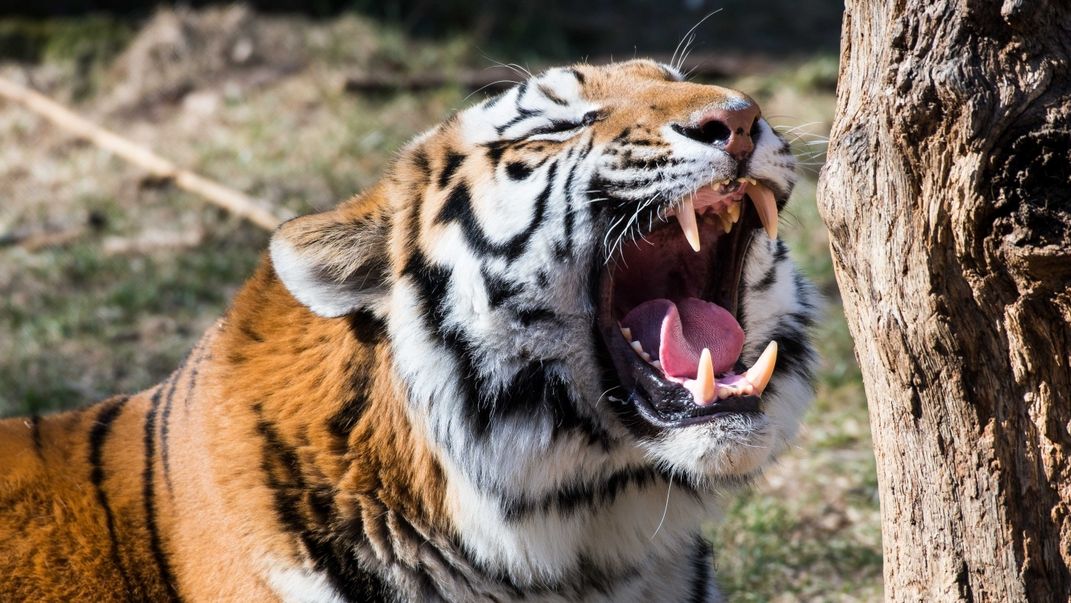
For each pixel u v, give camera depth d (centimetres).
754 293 950
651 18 3578
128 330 2009
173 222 2423
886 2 696
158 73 3088
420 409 892
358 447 902
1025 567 739
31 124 2919
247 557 897
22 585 915
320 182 2564
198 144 2778
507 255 899
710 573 1047
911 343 732
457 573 913
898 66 689
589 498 920
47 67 3167
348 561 899
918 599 786
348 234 921
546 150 913
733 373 905
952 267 699
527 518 905
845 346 1917
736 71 3155
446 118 1010
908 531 781
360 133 2769
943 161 680
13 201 2552
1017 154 661
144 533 934
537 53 3253
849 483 1544
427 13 3397
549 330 902
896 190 705
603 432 914
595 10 3622
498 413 895
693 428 860
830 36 3450
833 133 759
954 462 746
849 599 1294
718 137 869
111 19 3288
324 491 902
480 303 895
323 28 3234
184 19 3209
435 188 933
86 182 2608
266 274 995
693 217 880
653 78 959
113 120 2953
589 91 933
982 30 666
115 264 2238
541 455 900
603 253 908
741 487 967
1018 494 732
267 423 922
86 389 1806
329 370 914
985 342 711
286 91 2988
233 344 960
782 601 1303
